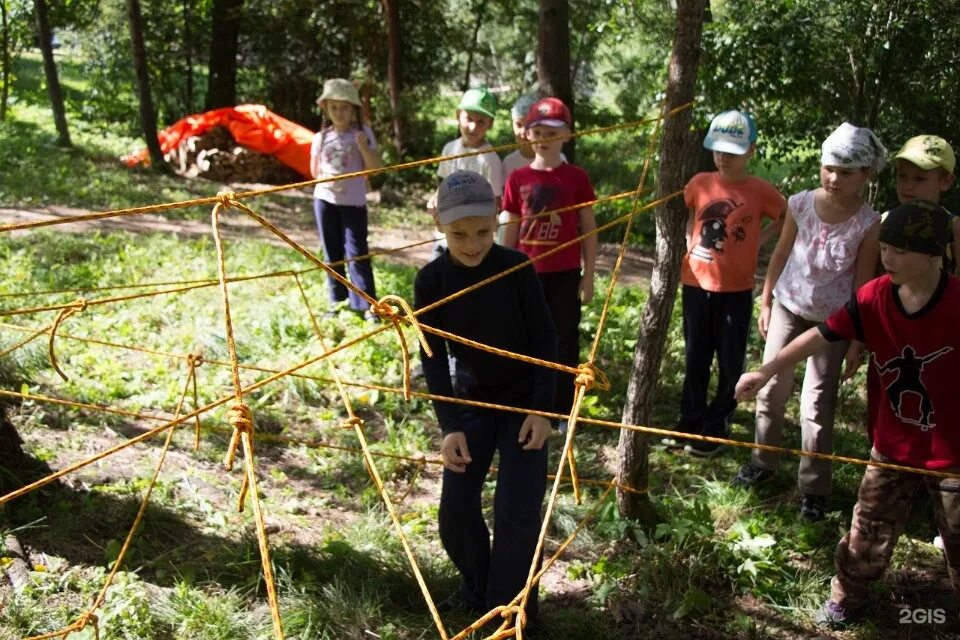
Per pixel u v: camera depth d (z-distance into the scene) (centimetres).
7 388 530
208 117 1831
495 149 389
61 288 771
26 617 333
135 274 843
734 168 516
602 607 385
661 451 535
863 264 443
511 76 2436
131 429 510
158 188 1527
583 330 735
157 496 431
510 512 335
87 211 1242
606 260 1228
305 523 437
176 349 645
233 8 2047
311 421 560
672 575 404
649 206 425
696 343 536
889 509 359
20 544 378
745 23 847
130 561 382
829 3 813
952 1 768
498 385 350
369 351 644
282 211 1456
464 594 373
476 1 2222
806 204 455
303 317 712
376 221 1450
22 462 424
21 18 2109
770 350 469
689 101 421
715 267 520
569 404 565
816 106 857
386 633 351
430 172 1883
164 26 2120
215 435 518
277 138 1802
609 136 2092
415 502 477
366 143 721
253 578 380
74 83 2756
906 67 783
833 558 427
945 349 328
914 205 321
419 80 2080
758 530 430
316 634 352
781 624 384
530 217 483
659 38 1250
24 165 1521
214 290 790
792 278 458
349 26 2017
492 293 335
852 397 628
